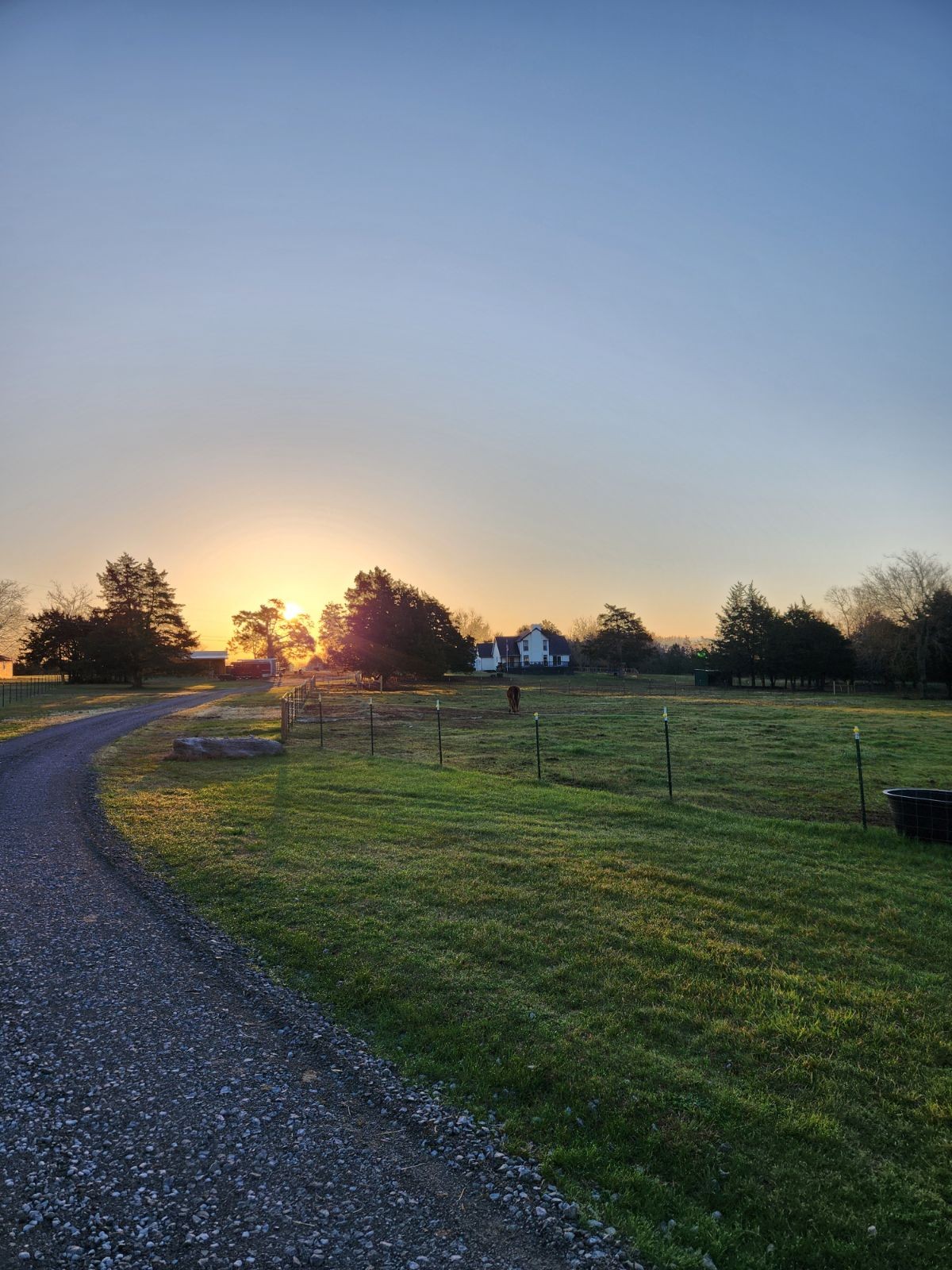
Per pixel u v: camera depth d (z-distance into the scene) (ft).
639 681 268.41
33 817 42.65
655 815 39.86
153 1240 11.04
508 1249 11.01
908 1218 11.60
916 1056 16.25
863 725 93.56
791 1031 17.22
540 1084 15.30
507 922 24.44
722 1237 11.28
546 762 61.41
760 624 231.91
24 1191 12.05
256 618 431.84
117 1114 14.24
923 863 31.58
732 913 25.31
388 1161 12.99
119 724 102.27
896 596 188.65
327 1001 19.26
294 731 88.33
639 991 19.40
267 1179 12.46
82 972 21.11
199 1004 19.12
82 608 306.76
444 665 243.81
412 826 38.09
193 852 33.78
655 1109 14.38
